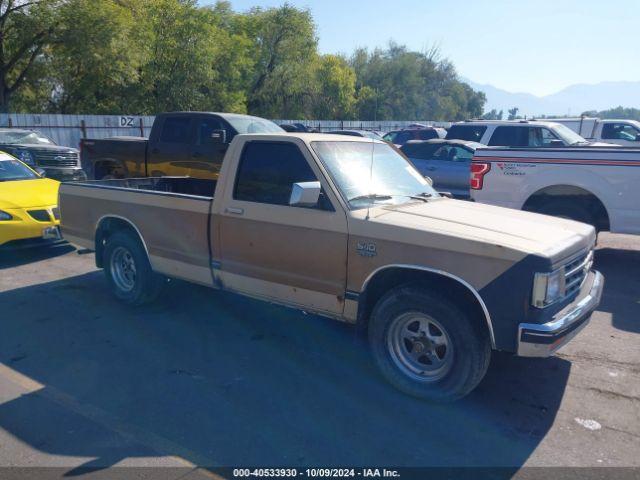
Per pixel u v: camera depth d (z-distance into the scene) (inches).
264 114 1704.0
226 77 1428.4
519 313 142.0
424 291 153.9
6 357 188.7
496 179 329.1
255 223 185.6
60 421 148.3
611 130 634.2
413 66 2114.9
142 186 274.7
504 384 171.2
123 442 138.5
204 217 200.2
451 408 156.3
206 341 203.8
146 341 203.0
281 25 1616.6
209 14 1294.3
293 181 179.0
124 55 1101.7
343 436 141.9
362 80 2113.7
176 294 255.9
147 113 1289.4
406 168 210.8
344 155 187.3
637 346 200.4
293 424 147.3
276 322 223.0
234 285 197.8
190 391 165.2
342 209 167.6
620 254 342.0
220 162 397.7
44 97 1253.7
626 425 147.9
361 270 163.8
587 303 158.9
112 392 164.4
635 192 288.4
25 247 306.3
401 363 163.3
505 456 134.0
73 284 272.7
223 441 139.1
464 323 148.5
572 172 303.9
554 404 159.2
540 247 145.7
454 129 539.8
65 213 259.6
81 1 1003.9
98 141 468.4
